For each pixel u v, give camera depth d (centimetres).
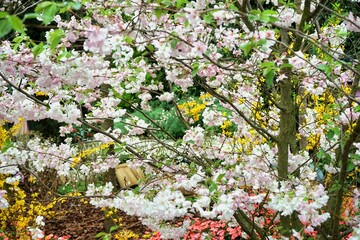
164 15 254
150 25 257
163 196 247
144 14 255
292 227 328
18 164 313
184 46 233
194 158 337
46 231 666
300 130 373
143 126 361
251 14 192
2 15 149
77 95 293
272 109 398
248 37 253
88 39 202
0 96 329
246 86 320
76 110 293
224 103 344
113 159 354
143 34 255
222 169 295
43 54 241
